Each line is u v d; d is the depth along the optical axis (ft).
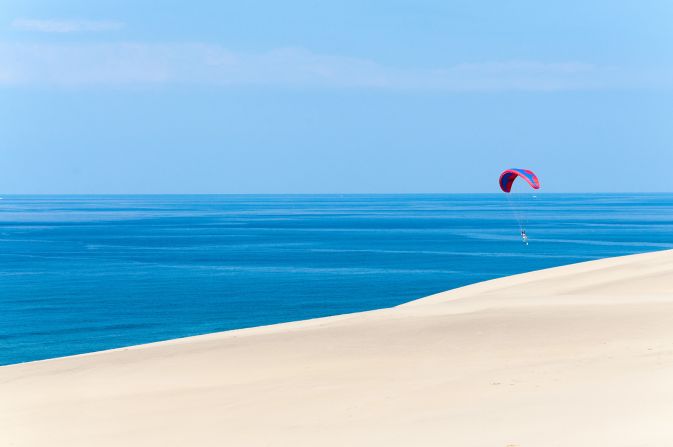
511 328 116.47
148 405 93.15
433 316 131.75
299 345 117.80
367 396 86.53
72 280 397.19
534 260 492.54
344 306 295.69
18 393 106.32
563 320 118.93
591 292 169.78
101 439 79.71
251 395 92.68
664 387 74.95
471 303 155.12
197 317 271.28
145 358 122.01
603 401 72.49
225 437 75.97
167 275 419.95
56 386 108.68
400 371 97.55
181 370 110.63
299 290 347.15
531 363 95.09
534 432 64.85
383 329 123.34
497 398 79.15
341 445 68.59
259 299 317.42
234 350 119.24
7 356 206.80
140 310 288.92
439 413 75.92
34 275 424.05
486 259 501.97
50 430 85.35
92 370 117.29
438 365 99.09
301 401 87.30
